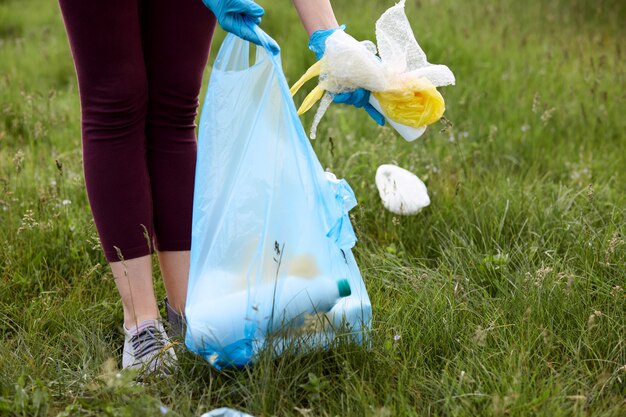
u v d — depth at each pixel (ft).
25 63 17.29
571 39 18.37
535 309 7.16
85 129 6.76
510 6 21.33
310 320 6.29
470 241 8.96
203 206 6.48
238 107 6.49
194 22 6.68
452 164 11.34
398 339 6.85
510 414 5.84
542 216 9.39
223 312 6.22
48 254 8.98
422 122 6.13
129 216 6.84
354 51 5.84
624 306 7.34
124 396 6.15
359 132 12.86
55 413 6.17
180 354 6.74
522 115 13.50
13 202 10.06
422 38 17.11
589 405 6.13
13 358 6.86
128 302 7.03
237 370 6.54
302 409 5.81
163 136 7.06
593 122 13.30
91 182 6.79
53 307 7.74
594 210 9.37
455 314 7.21
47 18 21.89
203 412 6.15
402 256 8.92
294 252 6.26
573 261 8.30
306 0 6.26
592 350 6.67
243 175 6.32
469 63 16.26
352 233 6.42
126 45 6.43
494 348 6.76
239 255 6.27
